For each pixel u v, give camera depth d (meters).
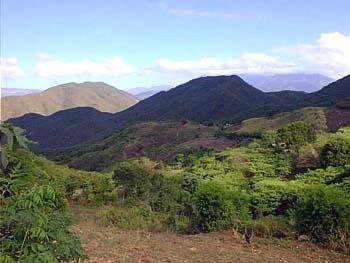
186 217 12.80
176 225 12.31
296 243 9.64
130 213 13.32
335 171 17.03
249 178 19.83
